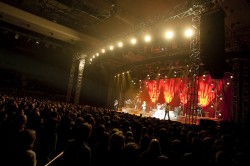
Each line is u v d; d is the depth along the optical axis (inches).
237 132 382.6
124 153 105.1
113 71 1243.8
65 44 941.8
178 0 508.7
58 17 755.4
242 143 256.2
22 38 1013.2
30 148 107.7
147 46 725.9
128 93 1307.8
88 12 673.0
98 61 1146.7
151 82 1214.3
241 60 622.2
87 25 784.9
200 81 954.7
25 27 804.0
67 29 791.7
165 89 1116.5
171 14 552.7
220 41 381.1
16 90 1104.2
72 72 1039.6
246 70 615.5
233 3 377.4
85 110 451.2
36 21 730.8
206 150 182.5
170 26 588.4
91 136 175.6
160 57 882.1
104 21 714.8
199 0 450.0
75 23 788.0
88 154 120.7
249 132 390.0
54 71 1227.9
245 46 577.3
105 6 629.9
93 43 874.1
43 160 186.9
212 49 388.5
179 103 1027.9
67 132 228.7
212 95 895.7
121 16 647.8
